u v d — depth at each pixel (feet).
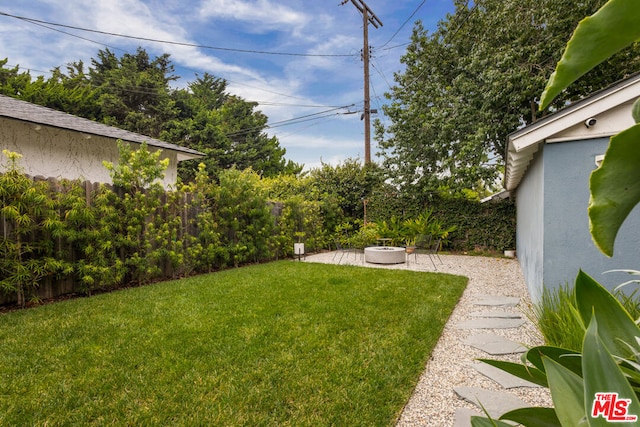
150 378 7.63
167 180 27.22
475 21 28.40
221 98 84.94
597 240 1.34
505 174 19.56
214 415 6.36
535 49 24.36
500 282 18.62
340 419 6.31
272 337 9.95
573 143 11.30
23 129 18.74
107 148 22.93
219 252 21.30
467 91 27.53
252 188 24.14
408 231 32.04
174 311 12.37
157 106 62.03
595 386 1.76
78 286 15.03
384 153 35.19
